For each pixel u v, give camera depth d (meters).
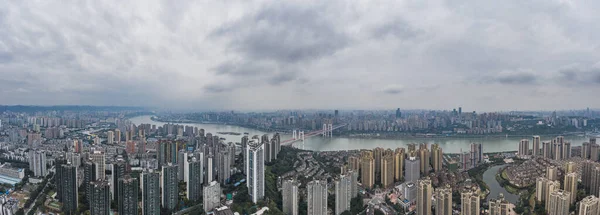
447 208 180.38
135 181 176.75
